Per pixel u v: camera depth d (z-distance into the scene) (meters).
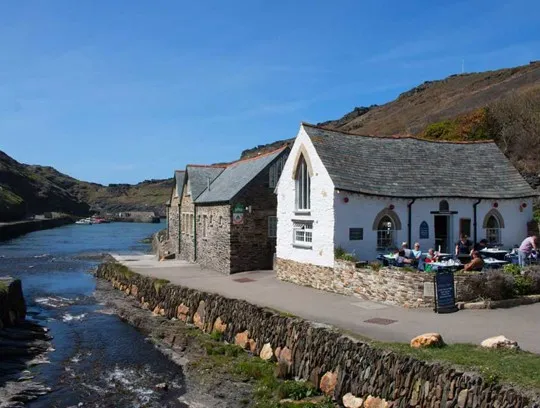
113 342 18.81
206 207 31.69
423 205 21.88
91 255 50.00
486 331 12.94
